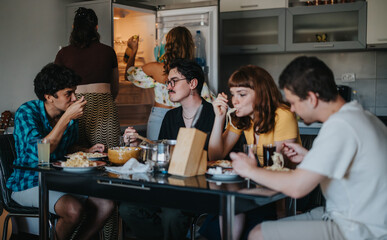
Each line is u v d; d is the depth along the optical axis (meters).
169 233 2.03
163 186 1.57
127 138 2.17
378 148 1.42
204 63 3.91
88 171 1.85
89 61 2.97
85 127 2.96
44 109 2.28
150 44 4.07
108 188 1.76
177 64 2.22
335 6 4.18
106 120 3.00
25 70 4.12
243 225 1.86
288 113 1.99
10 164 2.32
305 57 1.51
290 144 1.81
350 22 4.20
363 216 1.44
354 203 1.45
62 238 2.12
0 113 3.98
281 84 1.54
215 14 3.84
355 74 4.59
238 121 2.12
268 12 4.36
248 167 1.52
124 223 2.55
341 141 1.39
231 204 1.47
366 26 4.14
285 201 1.96
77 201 2.09
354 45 4.18
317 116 1.52
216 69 3.88
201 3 3.87
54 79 2.18
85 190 1.83
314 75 1.46
